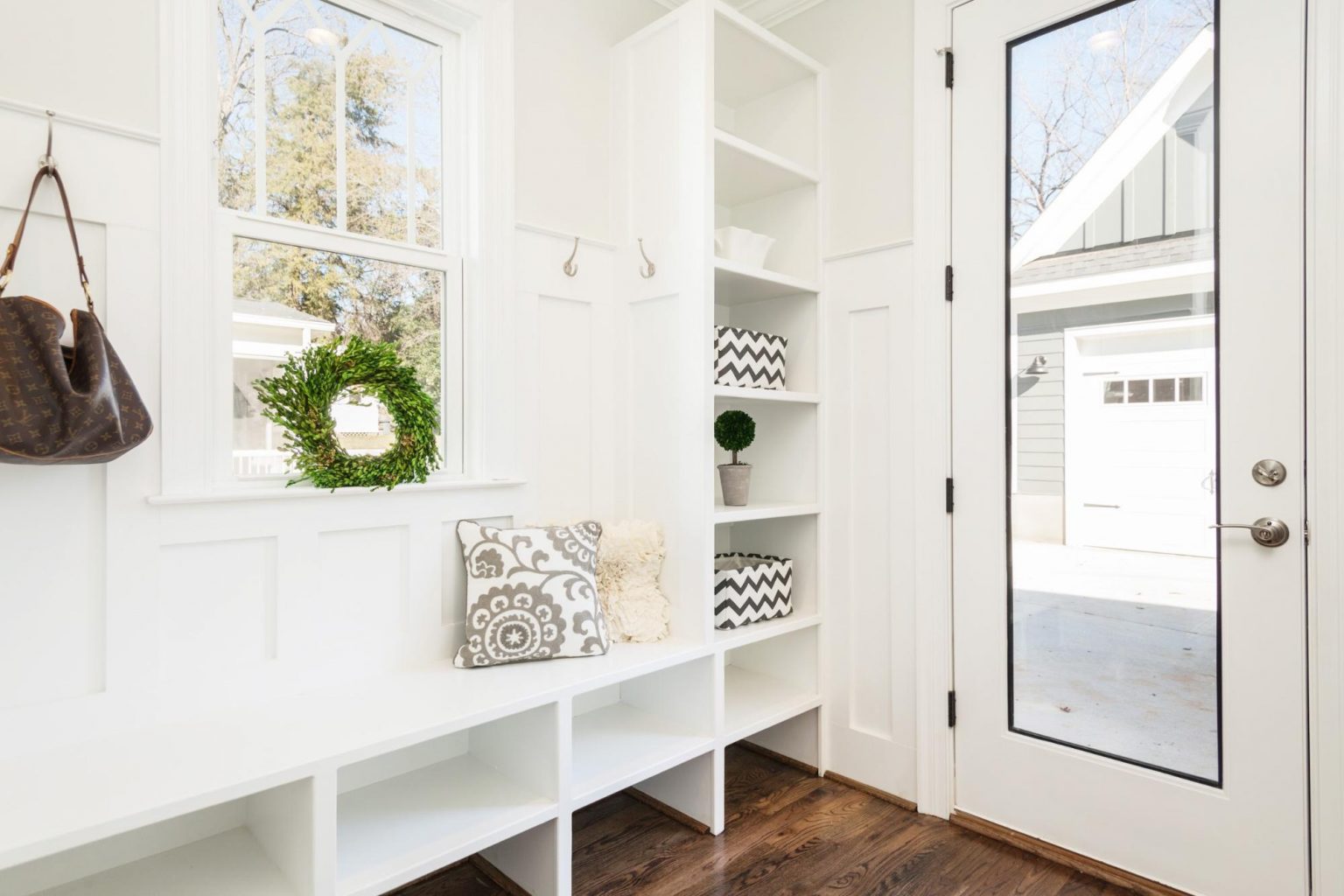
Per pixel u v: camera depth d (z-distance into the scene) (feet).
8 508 4.67
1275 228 5.63
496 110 7.01
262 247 5.88
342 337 6.27
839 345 8.34
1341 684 5.35
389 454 6.22
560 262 7.59
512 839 6.33
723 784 7.24
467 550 6.63
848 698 8.27
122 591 5.02
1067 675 6.77
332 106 6.32
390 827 5.56
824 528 8.46
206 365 5.41
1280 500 5.63
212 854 5.24
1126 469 6.42
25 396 4.37
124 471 5.04
